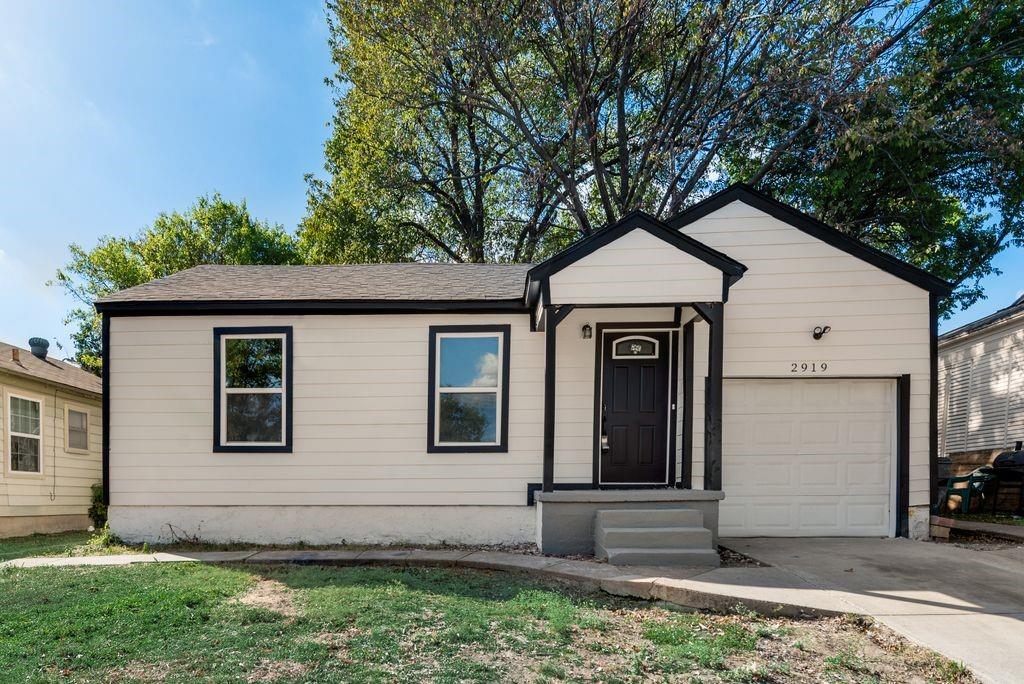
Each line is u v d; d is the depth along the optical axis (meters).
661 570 5.92
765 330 8.22
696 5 15.20
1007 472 10.79
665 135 17.48
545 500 7.01
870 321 8.13
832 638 4.21
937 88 13.84
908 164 13.98
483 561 6.55
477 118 19.75
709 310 7.08
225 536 8.05
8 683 3.38
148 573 6.11
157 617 4.51
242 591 5.38
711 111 16.81
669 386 8.14
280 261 31.62
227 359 8.27
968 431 13.41
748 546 7.34
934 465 8.04
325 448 8.11
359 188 20.73
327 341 8.22
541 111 19.03
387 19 16.64
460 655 3.79
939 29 14.17
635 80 19.09
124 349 8.27
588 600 5.18
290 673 3.50
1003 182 13.21
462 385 8.16
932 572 5.83
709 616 4.78
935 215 14.27
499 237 23.06
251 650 3.86
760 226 8.30
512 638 4.11
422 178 21.66
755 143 16.48
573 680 3.45
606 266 6.95
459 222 23.83
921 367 8.09
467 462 8.03
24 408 11.95
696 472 7.89
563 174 18.09
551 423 7.30
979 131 12.28
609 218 17.88
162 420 8.20
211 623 4.40
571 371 8.09
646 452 8.13
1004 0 13.26
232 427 8.22
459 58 17.73
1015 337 11.91
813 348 8.16
